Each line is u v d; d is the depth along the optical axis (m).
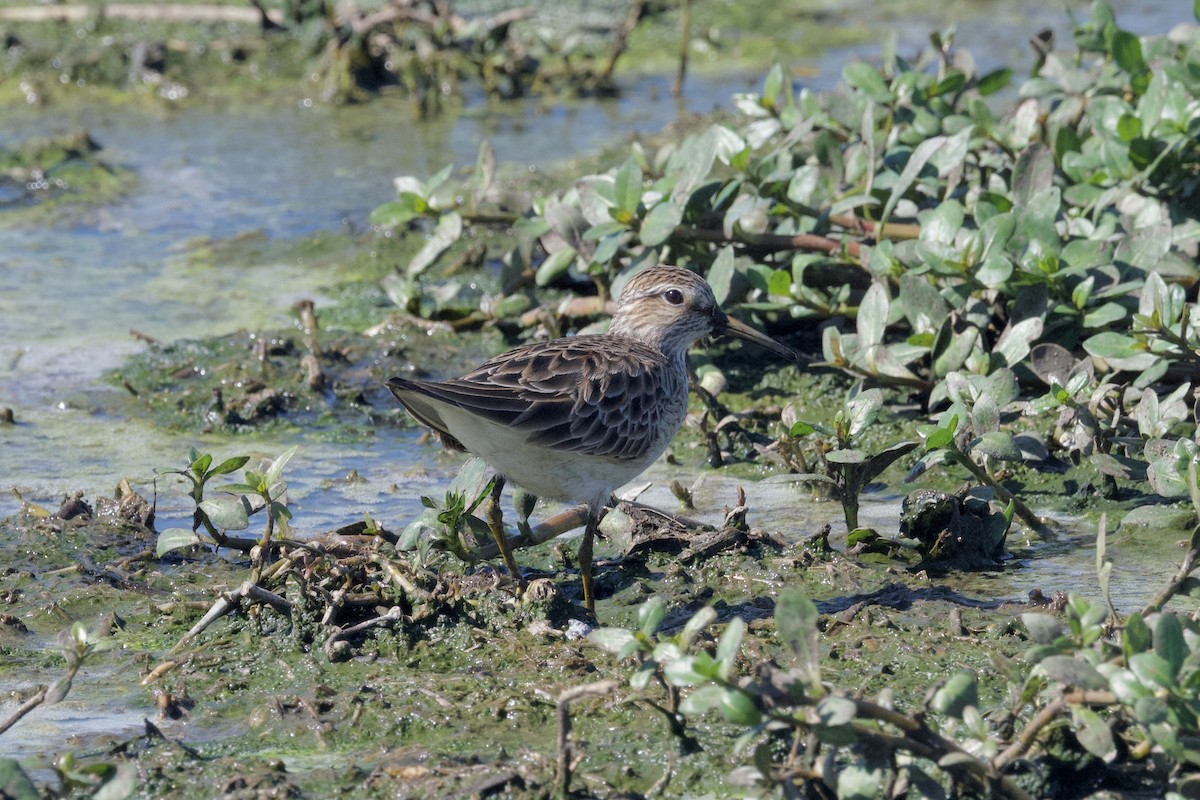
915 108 15.71
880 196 14.41
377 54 25.59
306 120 23.97
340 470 12.88
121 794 7.13
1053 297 12.96
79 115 24.09
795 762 7.49
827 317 14.58
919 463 11.09
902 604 9.93
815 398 13.88
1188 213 13.94
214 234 19.16
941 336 12.69
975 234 12.59
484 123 23.58
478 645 9.34
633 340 11.31
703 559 10.67
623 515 10.88
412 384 9.26
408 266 17.44
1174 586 8.53
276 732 8.50
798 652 7.23
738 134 15.16
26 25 26.73
